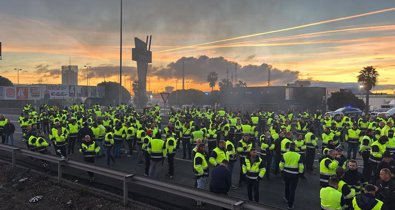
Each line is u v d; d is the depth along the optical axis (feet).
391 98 229.86
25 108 107.76
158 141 38.29
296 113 157.79
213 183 26.96
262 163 30.86
